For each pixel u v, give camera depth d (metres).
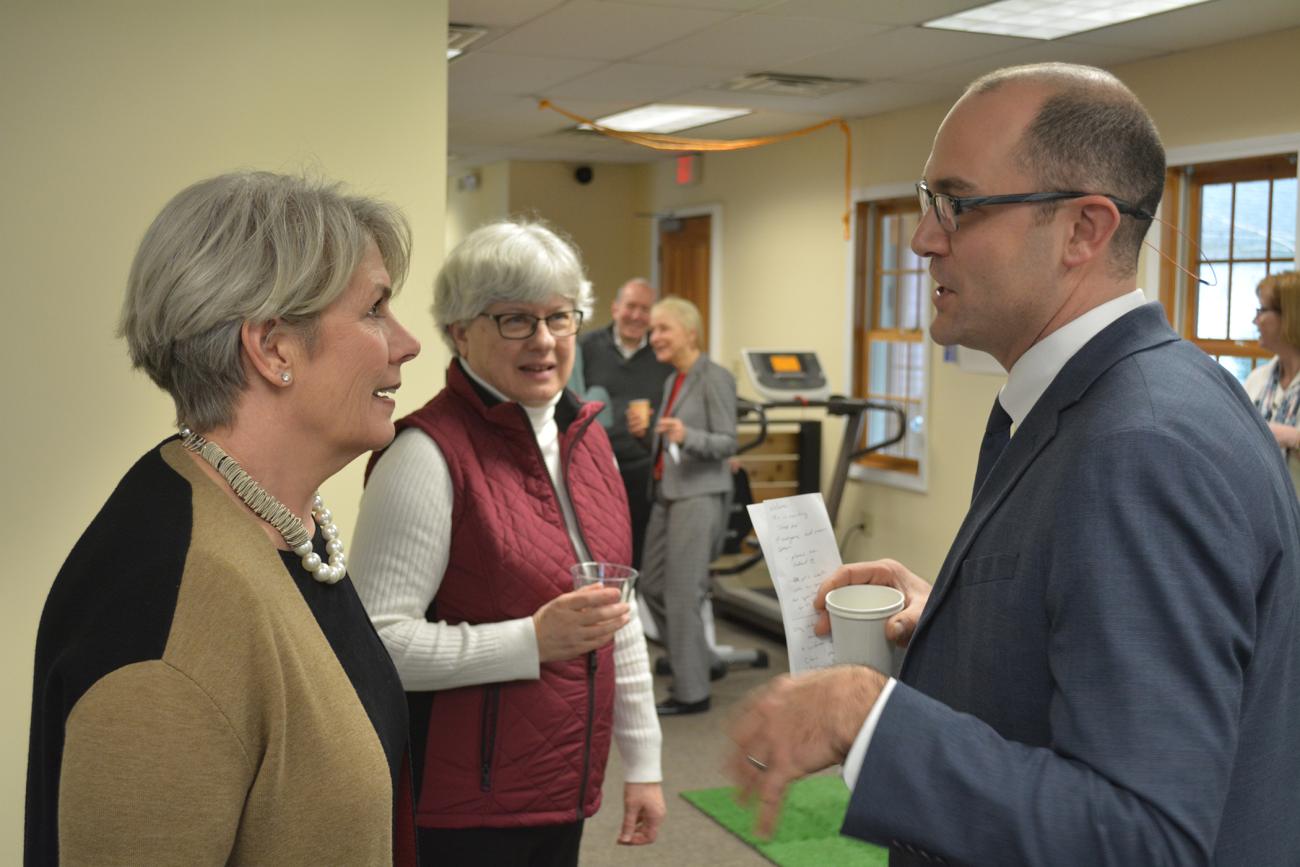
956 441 5.89
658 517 4.69
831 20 4.29
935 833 0.97
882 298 6.66
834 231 6.89
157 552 0.94
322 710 1.00
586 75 5.44
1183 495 0.97
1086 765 0.94
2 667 2.51
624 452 5.36
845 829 1.00
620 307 5.50
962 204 1.14
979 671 1.10
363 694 1.09
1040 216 1.12
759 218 7.72
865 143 6.59
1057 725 0.98
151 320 0.99
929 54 4.86
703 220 8.55
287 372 1.03
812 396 5.77
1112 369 1.09
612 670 1.78
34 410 2.52
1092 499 0.99
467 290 1.72
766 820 1.03
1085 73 1.15
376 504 1.66
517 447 1.73
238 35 2.65
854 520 6.67
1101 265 1.14
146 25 2.57
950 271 1.18
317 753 0.98
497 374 1.73
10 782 2.53
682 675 4.57
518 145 8.23
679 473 4.57
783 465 6.44
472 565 1.68
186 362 1.00
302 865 0.98
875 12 4.16
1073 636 0.98
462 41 4.71
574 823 1.75
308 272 1.00
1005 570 1.08
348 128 2.76
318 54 2.72
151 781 0.88
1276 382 4.01
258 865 0.97
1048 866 0.92
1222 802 0.93
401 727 1.16
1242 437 1.04
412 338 1.13
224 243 0.99
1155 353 1.10
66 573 0.97
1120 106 1.13
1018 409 1.19
